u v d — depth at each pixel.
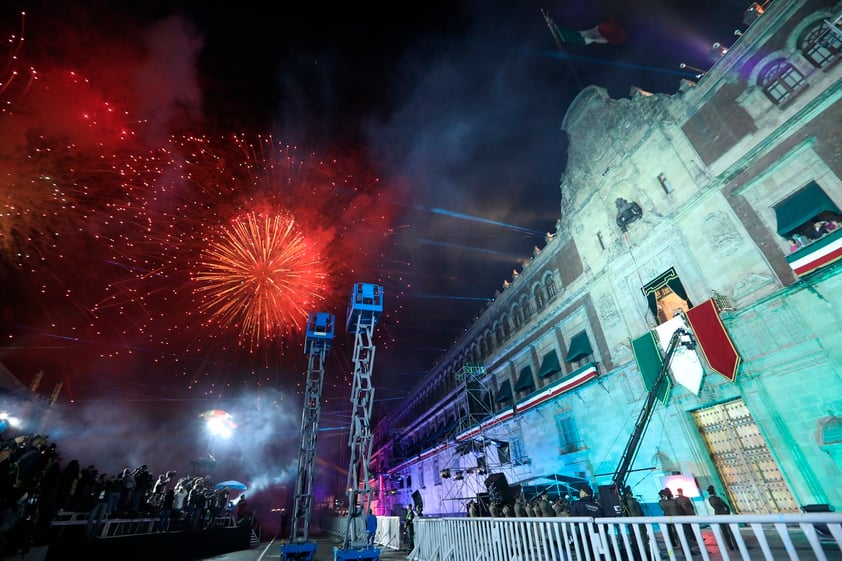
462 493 28.80
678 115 17.20
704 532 11.41
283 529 31.30
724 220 15.02
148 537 12.09
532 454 23.62
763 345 13.22
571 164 23.36
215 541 16.89
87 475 10.66
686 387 15.09
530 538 6.54
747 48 14.88
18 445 7.95
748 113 14.73
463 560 8.69
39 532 8.32
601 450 18.69
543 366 23.83
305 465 13.98
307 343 16.17
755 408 13.15
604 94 21.64
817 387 11.83
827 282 11.93
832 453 11.31
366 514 10.97
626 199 19.31
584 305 21.31
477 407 30.55
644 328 17.64
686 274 16.09
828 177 12.38
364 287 13.68
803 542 9.32
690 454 14.84
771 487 12.83
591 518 5.32
